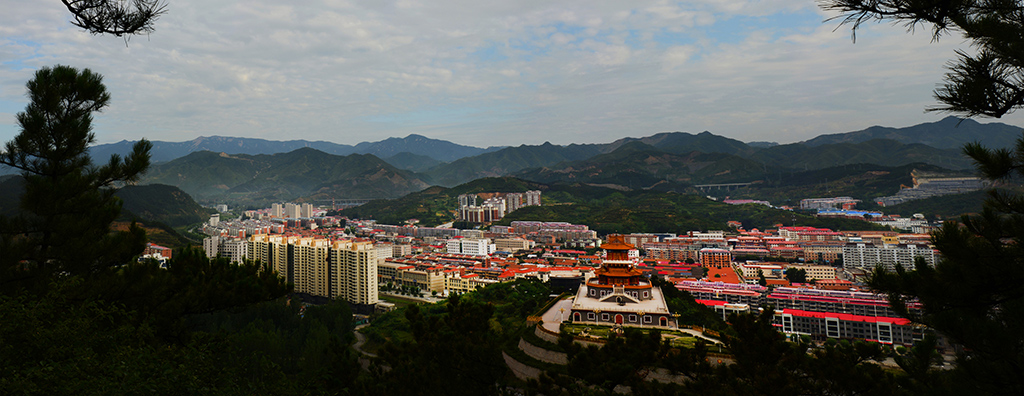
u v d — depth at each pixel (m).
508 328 106.56
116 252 32.75
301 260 188.88
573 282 153.00
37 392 14.70
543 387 28.91
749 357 24.61
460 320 31.72
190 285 32.69
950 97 16.02
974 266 16.72
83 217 32.75
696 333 77.12
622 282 95.94
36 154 32.59
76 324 20.05
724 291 147.75
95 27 18.39
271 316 127.56
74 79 33.16
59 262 31.08
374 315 152.25
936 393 17.05
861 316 123.94
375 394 27.45
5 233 30.20
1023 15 14.46
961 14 14.89
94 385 14.97
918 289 18.58
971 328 15.84
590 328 79.75
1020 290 16.72
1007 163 16.09
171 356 19.95
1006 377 15.55
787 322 128.88
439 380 28.95
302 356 94.50
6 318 18.52
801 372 23.59
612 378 26.19
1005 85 15.17
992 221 16.95
